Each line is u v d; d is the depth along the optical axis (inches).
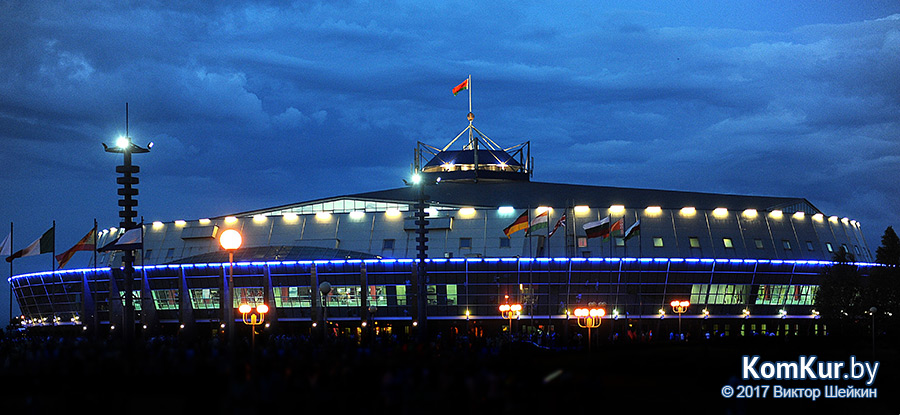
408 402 1680.6
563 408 1870.1
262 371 1889.8
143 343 2642.7
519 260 5305.1
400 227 5541.3
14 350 2726.4
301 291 5526.6
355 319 5482.3
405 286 5403.5
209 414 1672.0
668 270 5364.2
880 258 5054.1
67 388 1689.2
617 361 2785.4
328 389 1733.5
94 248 4411.9
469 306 5408.5
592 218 5477.4
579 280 5344.5
